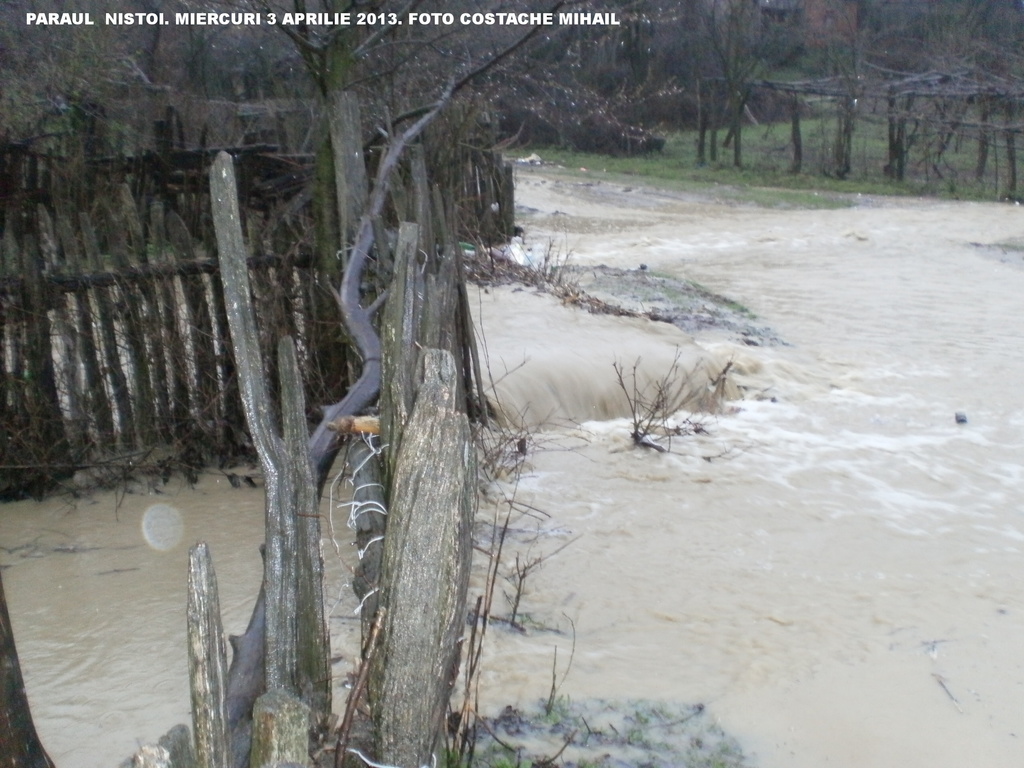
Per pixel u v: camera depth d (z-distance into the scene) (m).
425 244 6.85
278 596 3.19
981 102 35.03
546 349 10.28
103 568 6.12
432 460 2.84
